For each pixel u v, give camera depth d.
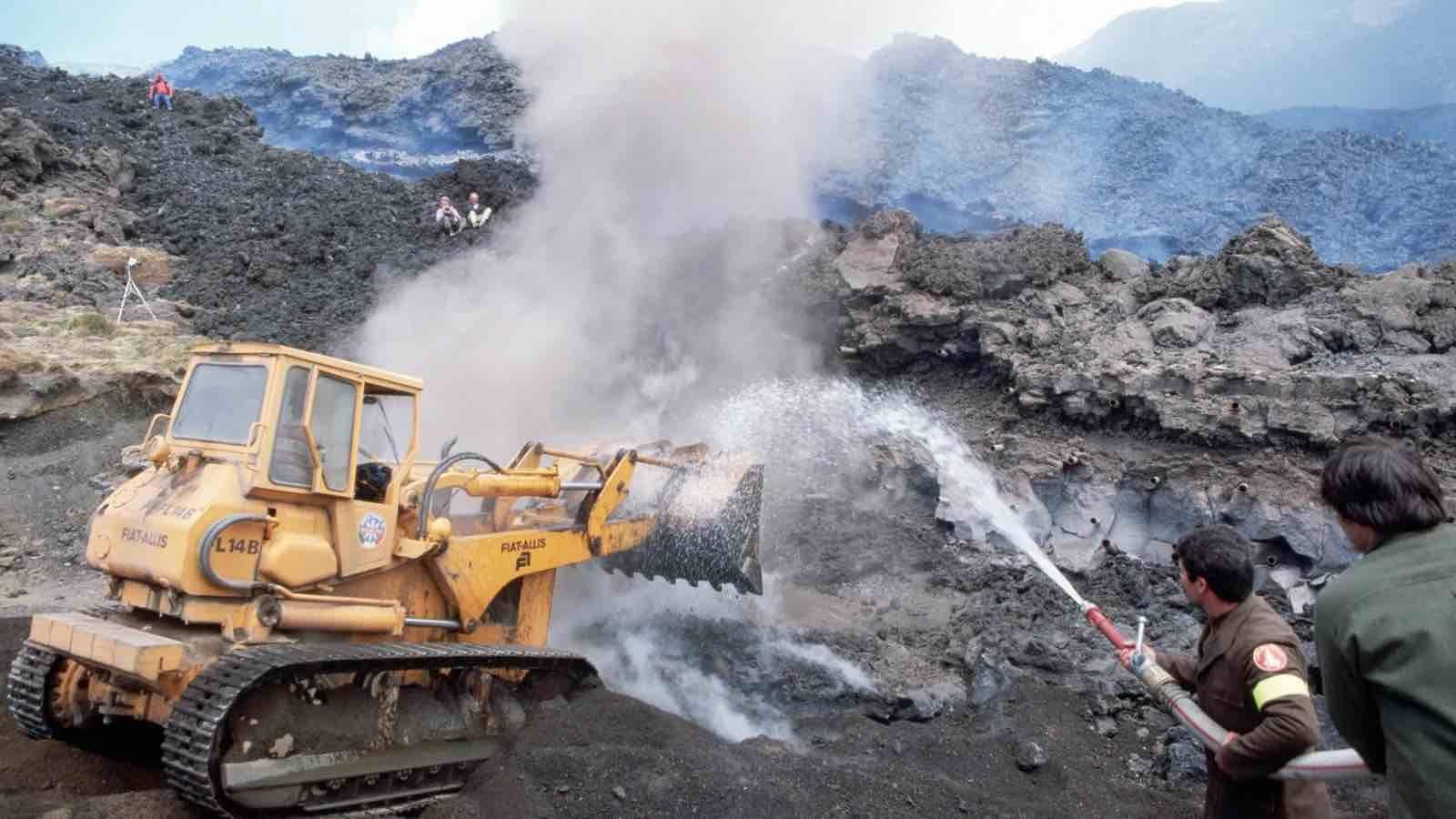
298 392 5.54
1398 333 10.96
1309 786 3.41
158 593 5.20
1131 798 6.34
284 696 5.02
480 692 6.05
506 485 6.98
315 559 5.54
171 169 20.77
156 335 14.38
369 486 6.16
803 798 5.56
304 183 20.78
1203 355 11.20
